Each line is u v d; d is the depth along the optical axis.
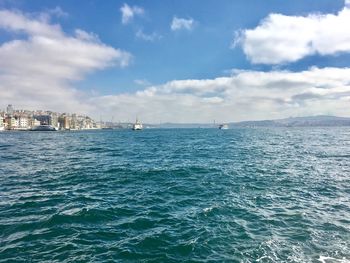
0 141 99.75
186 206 17.11
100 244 11.91
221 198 18.75
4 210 16.38
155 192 20.69
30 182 24.80
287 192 20.22
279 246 11.48
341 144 68.25
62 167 33.56
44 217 15.12
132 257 10.79
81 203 17.81
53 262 10.41
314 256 10.65
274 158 40.38
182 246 11.63
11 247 11.55
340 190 20.81
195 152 50.75
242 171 29.12
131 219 14.91
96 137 131.75
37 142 92.06
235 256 10.75
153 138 115.00
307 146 62.62
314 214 15.37
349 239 12.10
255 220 14.48
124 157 43.88
